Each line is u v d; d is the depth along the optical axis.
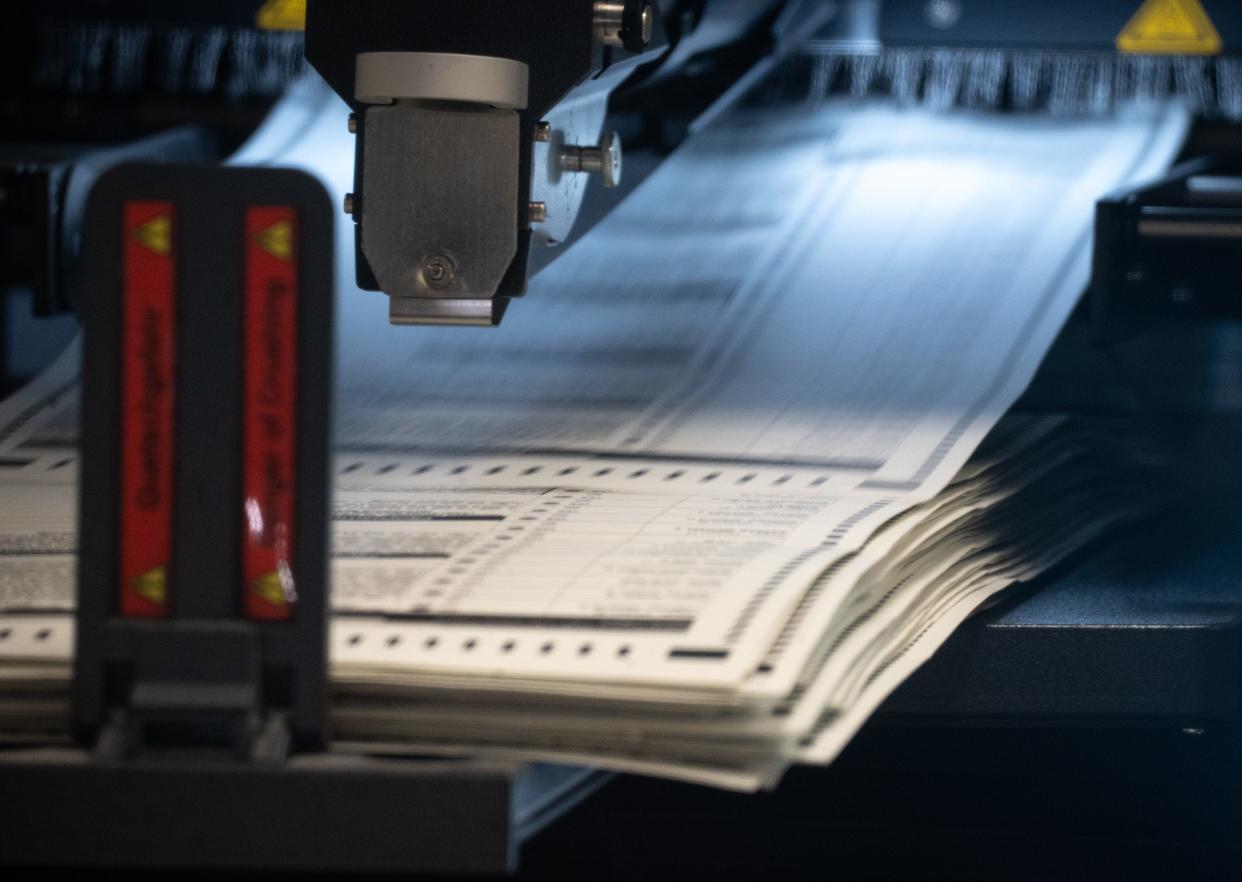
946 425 1.06
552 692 0.63
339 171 1.54
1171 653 0.82
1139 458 1.19
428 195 0.72
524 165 0.73
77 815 0.61
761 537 0.82
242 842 0.61
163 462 0.63
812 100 1.67
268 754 0.61
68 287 1.22
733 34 1.36
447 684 0.64
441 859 0.61
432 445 1.09
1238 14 1.59
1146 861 0.99
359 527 0.87
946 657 0.81
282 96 1.63
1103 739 1.04
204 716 0.61
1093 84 1.61
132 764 0.61
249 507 0.62
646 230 1.48
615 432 1.10
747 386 1.18
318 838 0.61
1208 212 1.22
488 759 0.63
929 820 1.01
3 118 1.58
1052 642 0.82
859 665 0.70
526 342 1.29
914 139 1.58
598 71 0.76
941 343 1.23
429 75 0.70
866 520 0.83
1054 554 0.96
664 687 0.62
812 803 1.03
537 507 0.91
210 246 0.62
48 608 0.73
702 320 1.31
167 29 1.59
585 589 0.73
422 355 1.28
